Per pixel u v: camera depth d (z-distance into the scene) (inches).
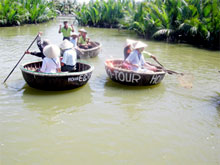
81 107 203.5
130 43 278.5
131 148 152.2
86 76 241.0
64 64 247.8
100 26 1009.5
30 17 970.7
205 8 560.4
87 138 160.7
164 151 150.3
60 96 223.1
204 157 146.0
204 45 563.5
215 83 275.1
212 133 171.9
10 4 864.9
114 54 418.0
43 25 950.4
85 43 395.9
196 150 152.4
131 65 261.7
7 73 281.0
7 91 227.6
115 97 227.0
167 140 161.9
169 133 170.4
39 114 188.4
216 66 356.5
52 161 137.4
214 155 148.2
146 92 242.5
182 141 161.5
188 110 206.4
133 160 141.0
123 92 240.2
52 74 217.9
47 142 154.6
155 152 149.1
